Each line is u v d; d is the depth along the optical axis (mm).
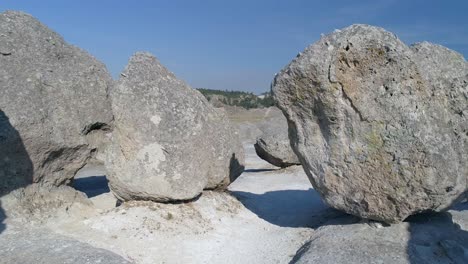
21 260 5359
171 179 7754
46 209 7363
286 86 6488
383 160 5992
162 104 7910
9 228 6449
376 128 5988
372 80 5957
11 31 7629
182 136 7926
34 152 7301
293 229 7676
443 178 5828
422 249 5824
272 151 14602
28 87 7316
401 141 5848
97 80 8164
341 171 6352
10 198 6988
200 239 7043
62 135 7543
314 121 6543
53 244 5801
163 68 8500
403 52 5801
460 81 6117
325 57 6023
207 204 8281
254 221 8344
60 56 8023
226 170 8938
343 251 5781
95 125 8078
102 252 5586
